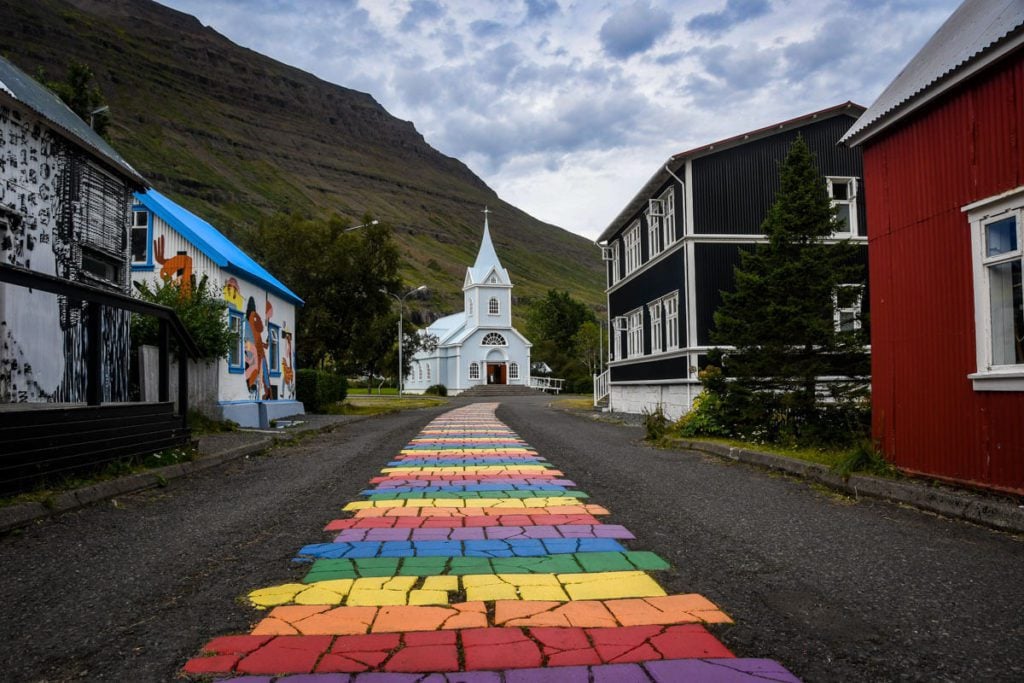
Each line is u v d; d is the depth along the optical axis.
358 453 12.28
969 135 7.55
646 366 23.55
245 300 18.80
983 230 7.33
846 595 4.31
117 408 8.79
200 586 4.49
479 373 69.06
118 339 13.47
